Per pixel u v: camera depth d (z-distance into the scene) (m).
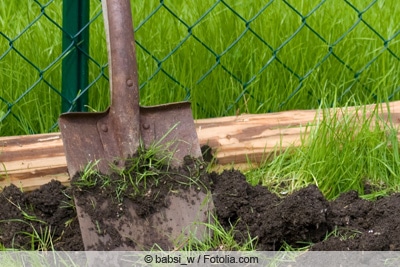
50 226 2.89
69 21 3.29
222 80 3.66
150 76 3.52
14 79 3.43
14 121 3.43
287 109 3.70
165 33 3.67
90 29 3.58
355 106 3.43
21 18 3.57
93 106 3.56
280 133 3.33
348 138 3.28
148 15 3.68
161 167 2.92
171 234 2.83
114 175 2.88
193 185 2.92
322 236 2.81
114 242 2.78
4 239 2.81
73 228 2.90
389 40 3.74
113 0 2.89
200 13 3.75
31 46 3.51
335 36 3.87
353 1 4.06
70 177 2.84
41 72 3.30
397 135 3.40
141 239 2.81
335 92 3.39
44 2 3.67
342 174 3.23
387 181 3.28
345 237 2.79
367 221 2.89
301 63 3.74
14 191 2.95
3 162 3.09
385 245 2.71
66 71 3.36
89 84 3.46
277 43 3.76
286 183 3.22
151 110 3.00
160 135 2.98
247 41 3.74
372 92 3.62
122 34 2.88
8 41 3.43
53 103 3.49
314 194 2.80
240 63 3.72
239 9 3.82
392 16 3.97
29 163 3.10
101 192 2.83
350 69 3.73
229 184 3.00
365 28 3.92
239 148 3.28
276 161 3.27
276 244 2.80
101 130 2.92
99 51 3.58
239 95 3.64
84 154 2.87
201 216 2.88
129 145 2.91
